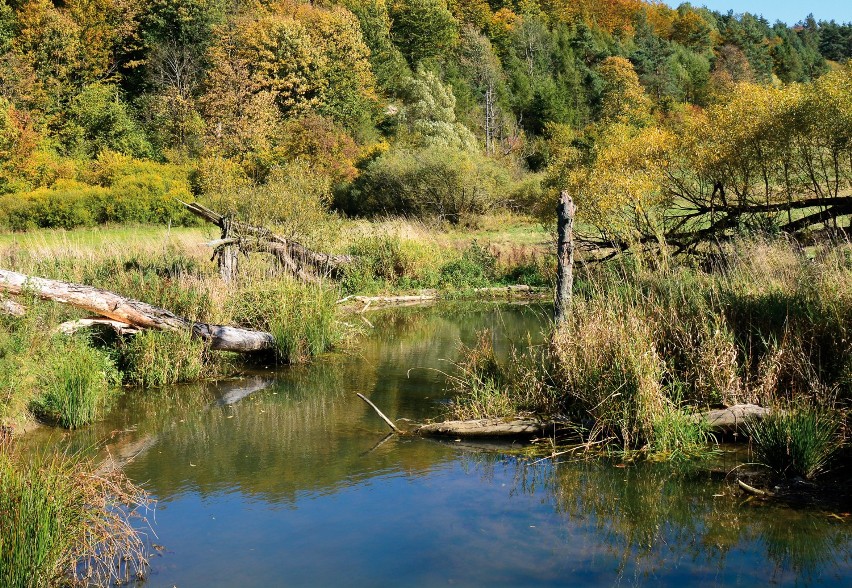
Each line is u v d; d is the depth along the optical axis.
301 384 9.85
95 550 4.80
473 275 21.22
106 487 5.29
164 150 46.06
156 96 51.50
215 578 4.48
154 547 4.94
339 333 12.59
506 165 44.69
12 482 4.38
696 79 87.50
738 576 4.36
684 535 4.93
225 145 43.25
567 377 7.35
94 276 12.63
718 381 7.02
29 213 29.23
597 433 6.82
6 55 45.03
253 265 14.18
